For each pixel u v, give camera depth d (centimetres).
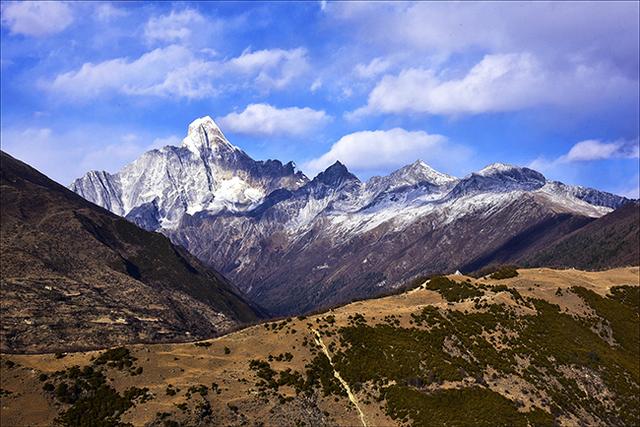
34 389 12469
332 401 13375
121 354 13725
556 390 15375
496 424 13238
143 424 11869
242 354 14575
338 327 15700
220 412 12469
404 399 13538
